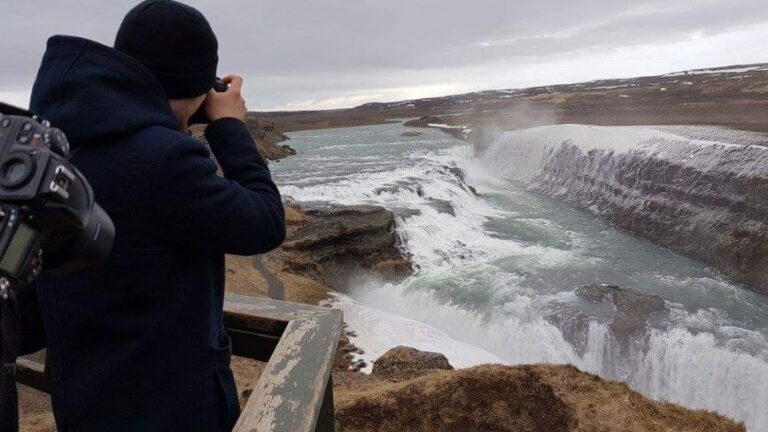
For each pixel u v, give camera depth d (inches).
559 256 991.6
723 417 264.4
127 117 54.1
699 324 718.5
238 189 59.8
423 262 955.3
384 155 2017.7
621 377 684.7
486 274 900.6
